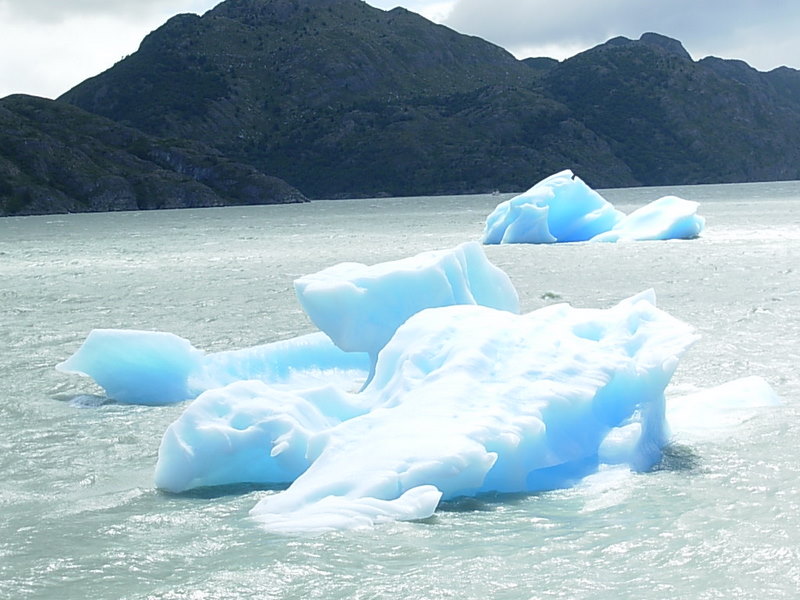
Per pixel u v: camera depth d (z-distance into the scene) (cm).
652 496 852
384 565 716
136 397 1307
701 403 1148
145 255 4644
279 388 1284
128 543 780
